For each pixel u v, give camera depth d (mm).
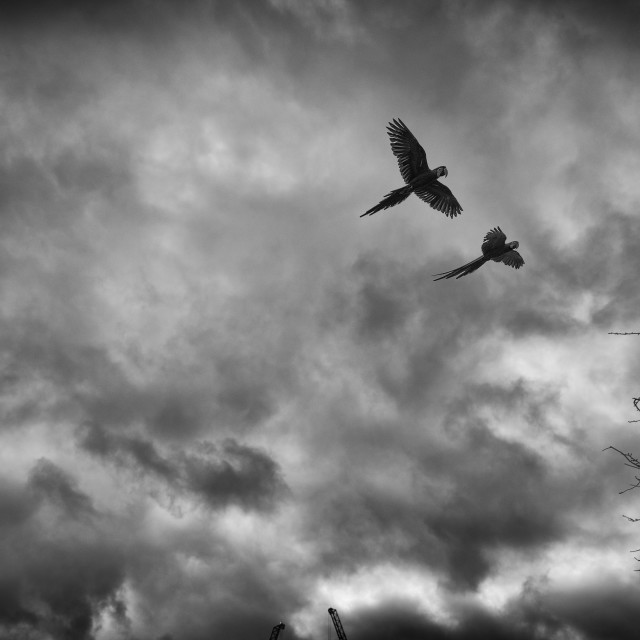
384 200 19188
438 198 19297
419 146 19281
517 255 19094
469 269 19031
